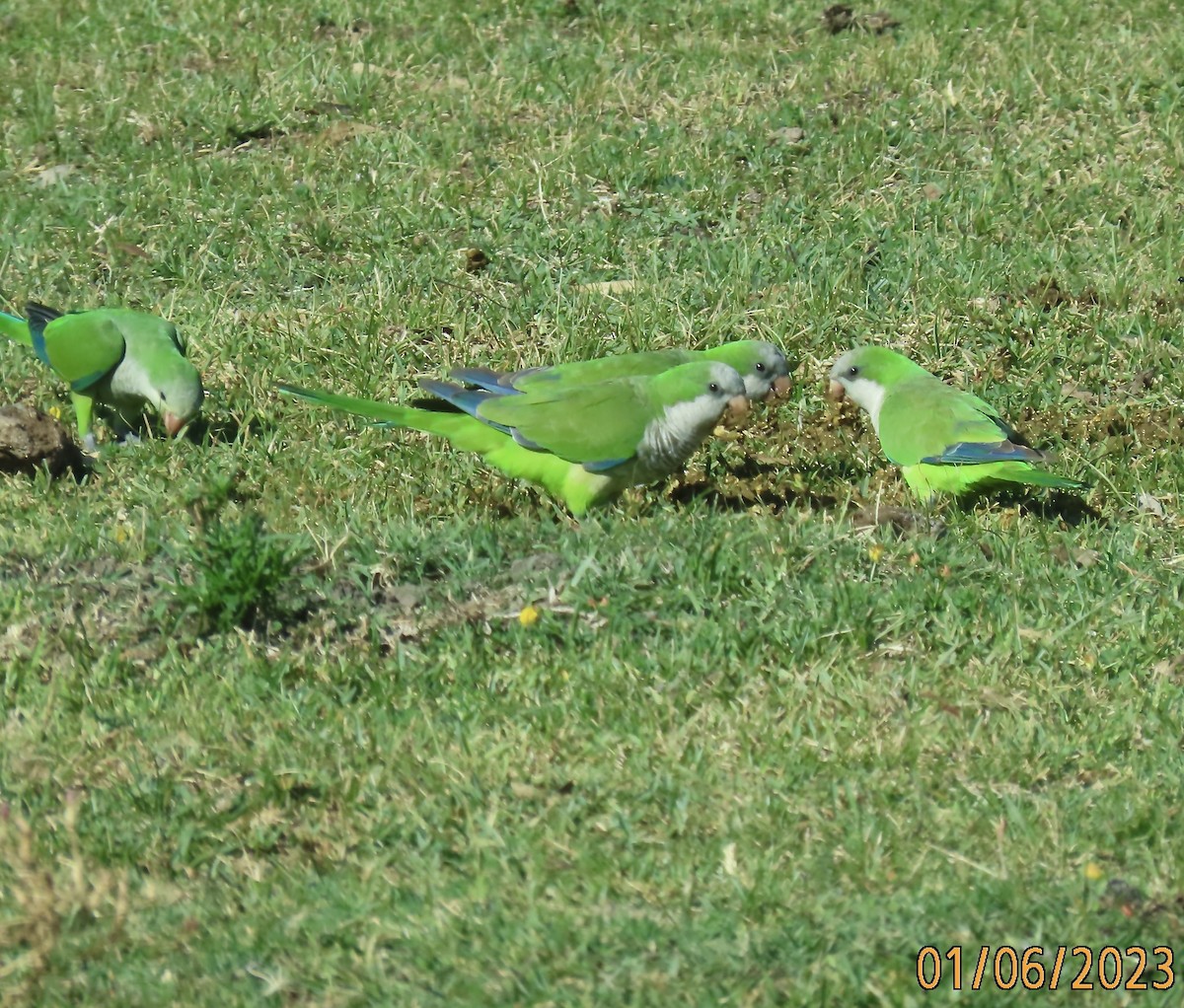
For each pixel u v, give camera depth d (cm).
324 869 829
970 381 1416
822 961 747
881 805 879
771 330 1455
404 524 1134
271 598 1032
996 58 1897
